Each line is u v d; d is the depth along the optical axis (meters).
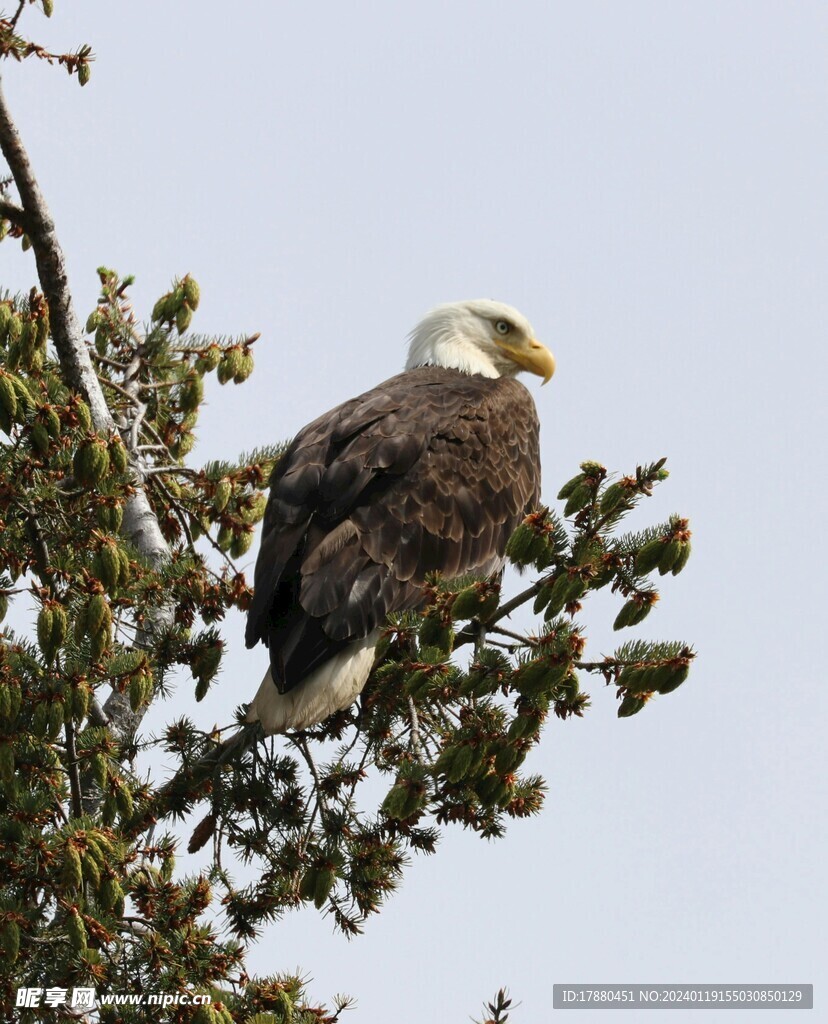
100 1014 9.60
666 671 10.02
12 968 9.45
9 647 10.31
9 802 9.96
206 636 11.72
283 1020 9.86
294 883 10.92
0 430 10.19
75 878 9.21
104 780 9.88
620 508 10.24
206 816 11.51
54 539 11.10
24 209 12.68
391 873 11.28
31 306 11.16
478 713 10.17
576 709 10.87
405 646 11.42
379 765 11.50
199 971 9.88
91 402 13.21
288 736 12.45
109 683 10.46
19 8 11.66
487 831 11.32
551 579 10.31
